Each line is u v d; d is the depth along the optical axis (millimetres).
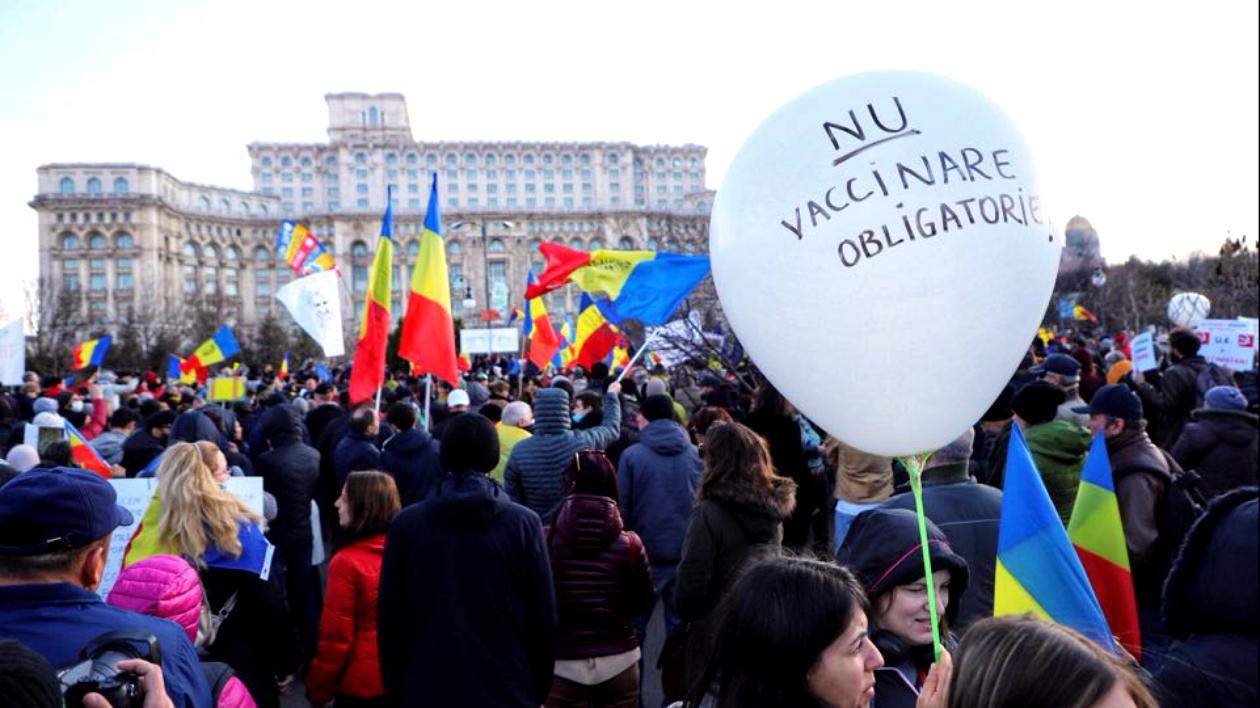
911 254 1993
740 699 1683
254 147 92812
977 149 2053
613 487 3664
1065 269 30078
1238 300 30422
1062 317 30641
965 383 2113
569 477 3732
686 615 3422
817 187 2062
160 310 64750
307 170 94312
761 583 1727
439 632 2723
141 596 2414
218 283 86062
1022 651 1281
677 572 3438
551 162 98438
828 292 2061
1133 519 3609
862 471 4895
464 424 2928
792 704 1649
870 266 2014
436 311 6594
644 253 8664
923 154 2018
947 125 2053
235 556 3346
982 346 2080
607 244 86188
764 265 2146
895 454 2219
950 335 2041
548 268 8812
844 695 1658
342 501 3557
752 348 2340
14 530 1836
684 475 4832
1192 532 1765
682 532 4734
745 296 2234
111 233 76688
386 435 7523
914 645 2215
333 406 8992
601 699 3541
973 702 1296
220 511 3346
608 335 12297
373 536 3527
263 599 3404
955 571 2234
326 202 93562
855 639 1666
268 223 87688
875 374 2094
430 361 6578
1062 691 1223
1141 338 10375
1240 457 4730
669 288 8547
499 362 25734
